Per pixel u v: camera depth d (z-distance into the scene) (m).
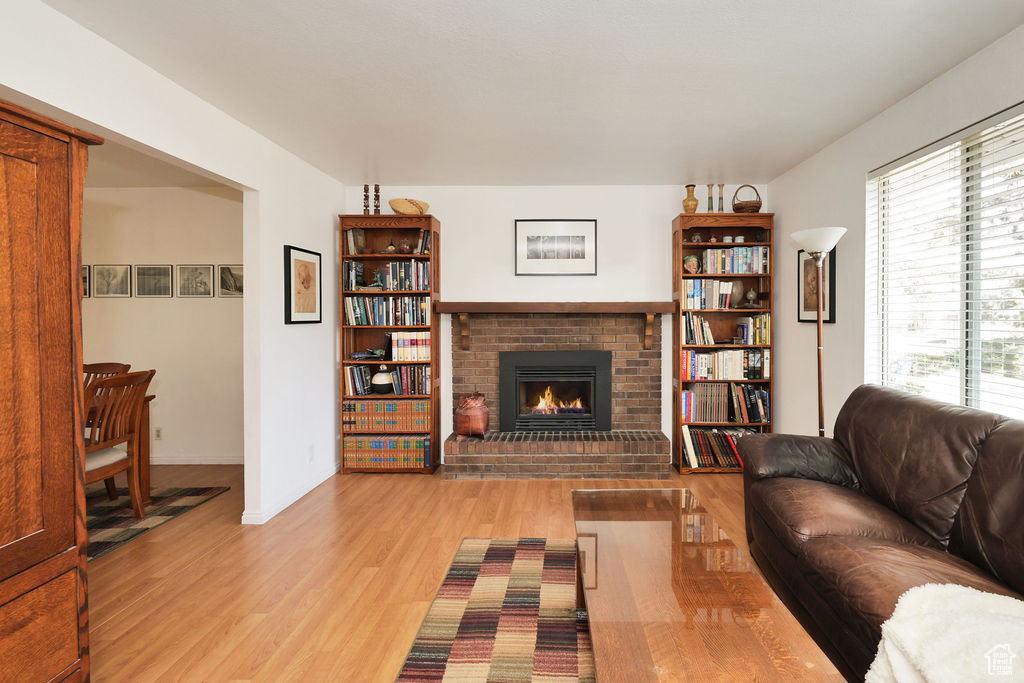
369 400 4.69
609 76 2.68
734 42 2.35
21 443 1.42
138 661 2.05
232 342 5.11
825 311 3.81
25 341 1.43
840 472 2.65
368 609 2.43
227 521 3.57
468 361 4.94
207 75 2.65
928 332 2.91
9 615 1.38
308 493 4.17
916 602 1.53
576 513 2.56
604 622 1.56
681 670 1.33
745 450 2.89
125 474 4.77
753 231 4.84
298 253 4.04
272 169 3.69
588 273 4.89
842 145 3.60
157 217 5.08
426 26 2.21
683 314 4.68
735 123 3.35
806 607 2.05
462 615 2.38
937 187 2.82
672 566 1.95
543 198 4.92
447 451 4.54
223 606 2.46
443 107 3.08
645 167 4.32
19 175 1.40
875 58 2.50
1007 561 1.73
